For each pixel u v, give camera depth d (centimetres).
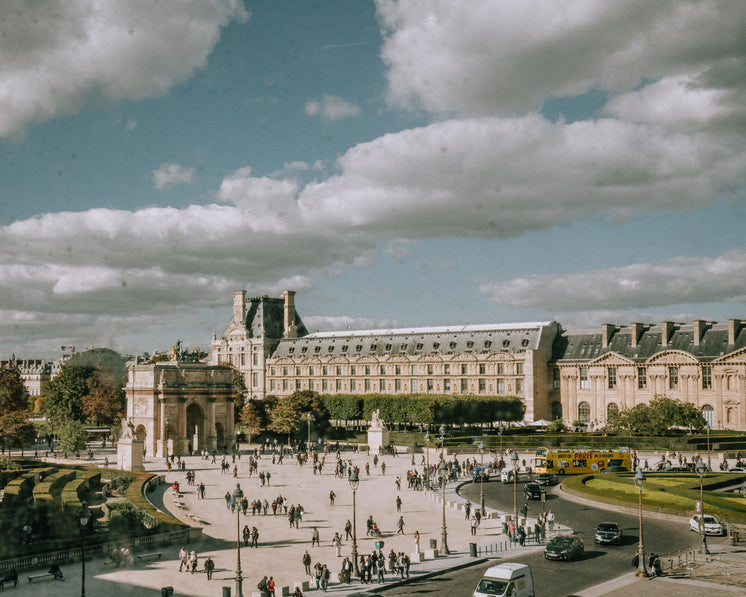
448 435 17325
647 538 7512
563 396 19912
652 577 6009
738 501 9144
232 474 12762
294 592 5500
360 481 11812
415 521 8600
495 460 12950
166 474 12750
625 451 12444
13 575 5831
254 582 6012
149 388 16362
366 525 8369
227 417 17588
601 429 16900
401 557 6288
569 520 8506
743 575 6044
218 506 9650
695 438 14775
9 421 14825
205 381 17312
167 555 6919
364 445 17450
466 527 8256
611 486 10431
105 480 11638
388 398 18862
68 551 6556
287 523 8512
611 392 19038
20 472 10938
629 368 18662
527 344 19975
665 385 18012
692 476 11225
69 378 19000
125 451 12838
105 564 6444
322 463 12825
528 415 19450
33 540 6825
